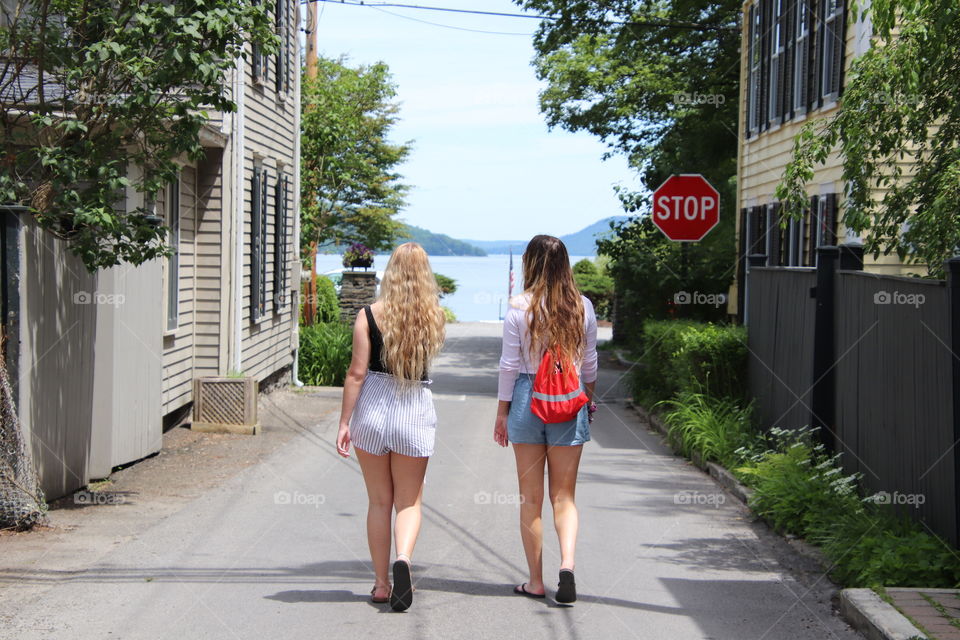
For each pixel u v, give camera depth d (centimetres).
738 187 1970
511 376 553
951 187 697
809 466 812
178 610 526
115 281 906
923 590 538
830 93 1371
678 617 530
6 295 723
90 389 866
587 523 759
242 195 1376
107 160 785
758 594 576
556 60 2728
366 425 532
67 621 504
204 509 788
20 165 796
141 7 758
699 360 1152
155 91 760
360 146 3897
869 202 796
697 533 730
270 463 1018
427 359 536
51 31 787
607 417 1485
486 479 951
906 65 728
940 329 593
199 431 1216
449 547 679
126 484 888
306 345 2059
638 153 2714
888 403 692
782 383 987
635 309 2356
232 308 1364
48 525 713
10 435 696
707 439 1005
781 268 997
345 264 3216
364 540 695
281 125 1722
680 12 2480
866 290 752
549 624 514
